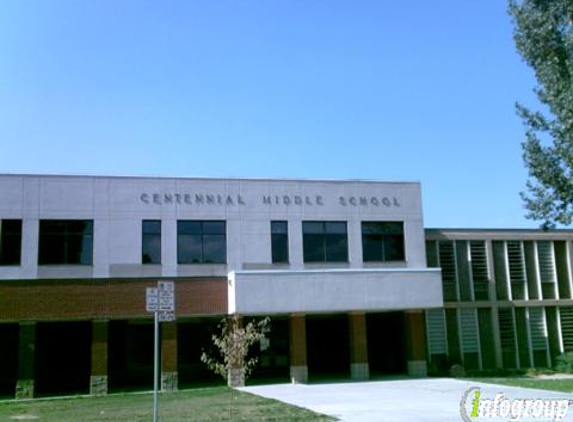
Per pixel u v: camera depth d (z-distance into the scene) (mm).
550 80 18734
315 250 31484
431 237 34844
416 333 30375
